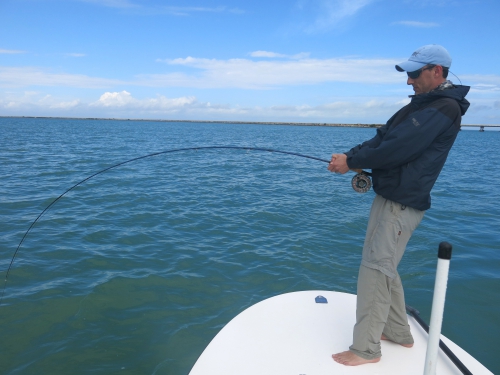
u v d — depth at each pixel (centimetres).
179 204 870
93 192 958
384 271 213
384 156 205
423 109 208
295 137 4716
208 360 217
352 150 232
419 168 207
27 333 378
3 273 498
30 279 486
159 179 1181
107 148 2239
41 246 591
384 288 215
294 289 482
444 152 210
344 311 271
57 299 439
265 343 233
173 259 559
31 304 428
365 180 247
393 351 231
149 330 388
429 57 212
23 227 675
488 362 349
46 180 1110
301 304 279
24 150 1944
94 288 466
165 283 486
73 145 2373
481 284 489
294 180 1239
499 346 371
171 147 2472
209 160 1759
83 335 377
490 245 630
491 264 552
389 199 216
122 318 407
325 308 274
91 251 578
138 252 581
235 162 1702
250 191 1041
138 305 434
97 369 330
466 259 569
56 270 512
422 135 199
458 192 1098
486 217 808
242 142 3359
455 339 380
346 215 804
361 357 215
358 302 222
